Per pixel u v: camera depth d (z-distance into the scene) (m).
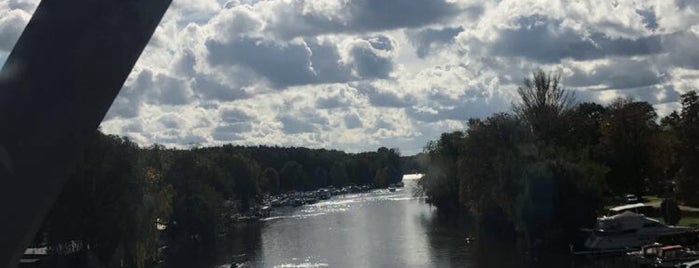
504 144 88.25
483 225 98.25
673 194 98.00
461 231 98.56
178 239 103.62
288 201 199.38
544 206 74.94
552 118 99.88
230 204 141.50
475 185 93.06
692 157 78.00
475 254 75.81
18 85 9.72
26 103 9.76
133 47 10.02
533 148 83.00
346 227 115.94
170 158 114.62
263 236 109.81
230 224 132.50
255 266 76.88
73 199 61.41
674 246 62.62
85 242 62.94
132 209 64.56
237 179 169.38
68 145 10.08
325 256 81.50
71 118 9.95
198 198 107.06
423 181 141.00
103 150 63.69
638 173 101.06
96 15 9.84
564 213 74.88
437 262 71.88
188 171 112.69
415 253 79.31
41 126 9.85
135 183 65.88
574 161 79.62
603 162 100.50
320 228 117.25
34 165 9.96
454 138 129.12
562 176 75.19
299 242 98.19
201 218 105.06
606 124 105.62
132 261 65.69
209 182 126.75
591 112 137.50
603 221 71.56
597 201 75.25
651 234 70.25
